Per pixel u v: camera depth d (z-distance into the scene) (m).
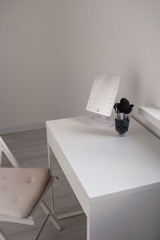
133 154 1.43
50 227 1.96
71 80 3.05
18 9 2.92
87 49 2.46
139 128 1.71
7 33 2.98
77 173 1.28
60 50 3.21
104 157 1.41
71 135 1.64
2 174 1.66
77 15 2.56
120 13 1.82
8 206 1.39
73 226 1.97
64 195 2.27
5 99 3.25
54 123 1.81
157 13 1.47
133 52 1.75
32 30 3.04
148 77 1.64
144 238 1.33
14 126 3.39
